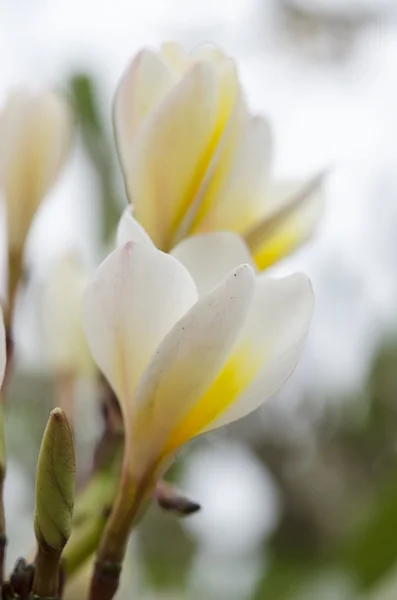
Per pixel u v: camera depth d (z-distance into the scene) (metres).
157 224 0.37
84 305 0.33
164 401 0.33
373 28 1.14
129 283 0.33
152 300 0.33
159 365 0.33
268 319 0.33
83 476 0.42
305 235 0.39
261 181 0.38
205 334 0.32
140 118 0.37
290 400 0.99
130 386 0.34
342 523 0.92
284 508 0.93
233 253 0.34
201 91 0.36
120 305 0.33
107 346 0.33
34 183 0.42
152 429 0.34
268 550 0.90
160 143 0.36
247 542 0.91
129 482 0.34
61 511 0.32
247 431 0.95
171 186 0.37
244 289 0.32
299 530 0.92
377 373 1.00
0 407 0.34
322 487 0.94
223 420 0.33
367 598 0.67
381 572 0.67
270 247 0.39
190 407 0.33
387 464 0.96
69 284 0.46
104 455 0.39
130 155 0.37
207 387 0.33
